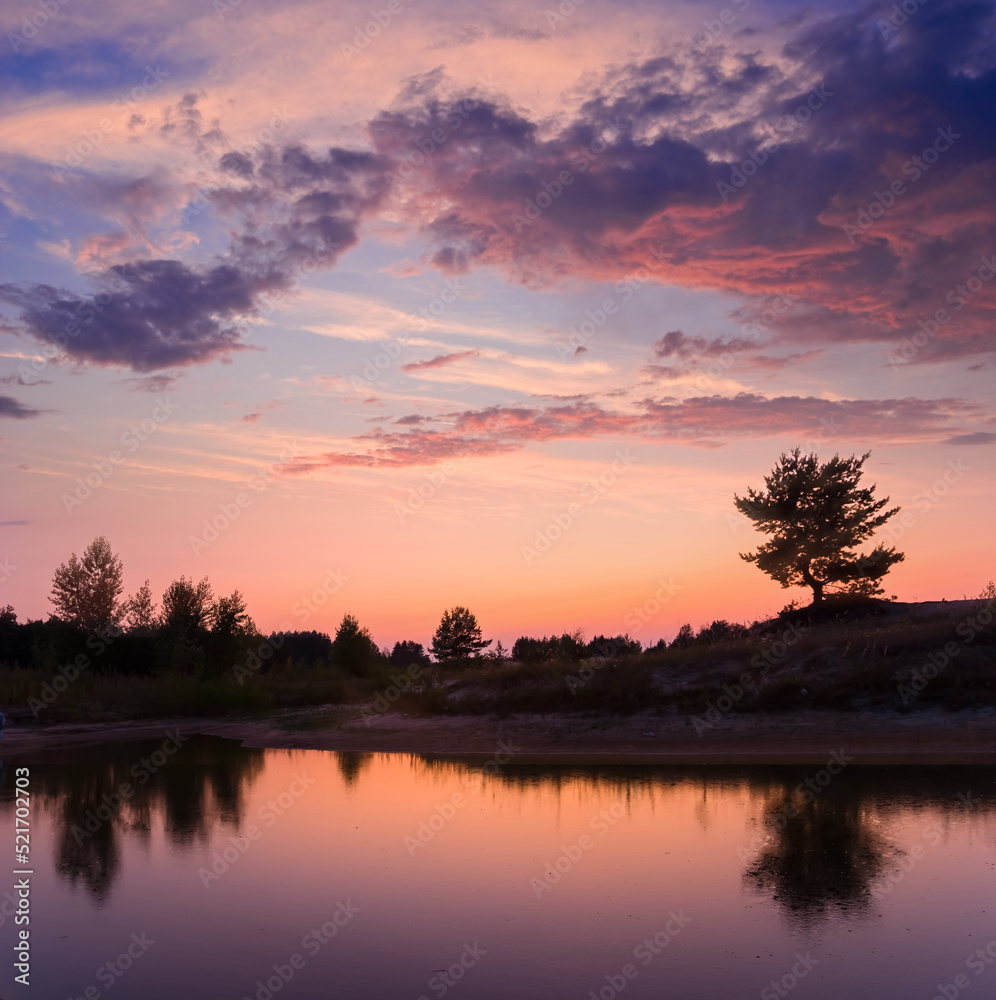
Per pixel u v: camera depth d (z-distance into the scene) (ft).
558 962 26.84
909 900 31.96
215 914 32.27
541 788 57.57
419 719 94.94
